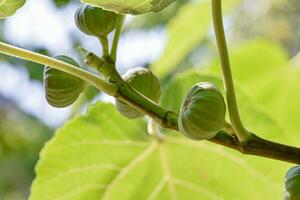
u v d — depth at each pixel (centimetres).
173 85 79
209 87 62
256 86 118
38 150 216
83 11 67
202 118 61
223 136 62
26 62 209
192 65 211
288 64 117
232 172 83
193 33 121
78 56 222
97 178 83
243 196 84
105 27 66
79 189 84
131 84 68
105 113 81
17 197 215
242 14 204
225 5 117
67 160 83
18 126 218
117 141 82
